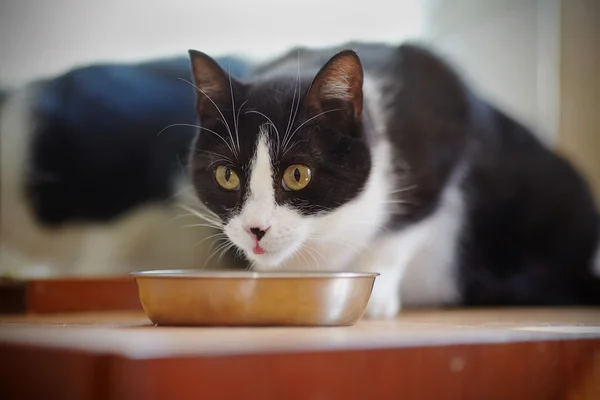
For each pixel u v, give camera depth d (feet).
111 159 2.95
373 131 2.19
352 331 1.51
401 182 2.34
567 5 3.06
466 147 2.63
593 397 1.47
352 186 2.06
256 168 1.97
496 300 2.78
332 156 2.02
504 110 2.93
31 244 2.97
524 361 1.42
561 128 3.04
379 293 2.22
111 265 2.92
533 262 2.83
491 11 2.93
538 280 2.81
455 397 1.35
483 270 2.77
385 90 2.41
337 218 2.07
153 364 1.14
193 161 2.17
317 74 1.97
